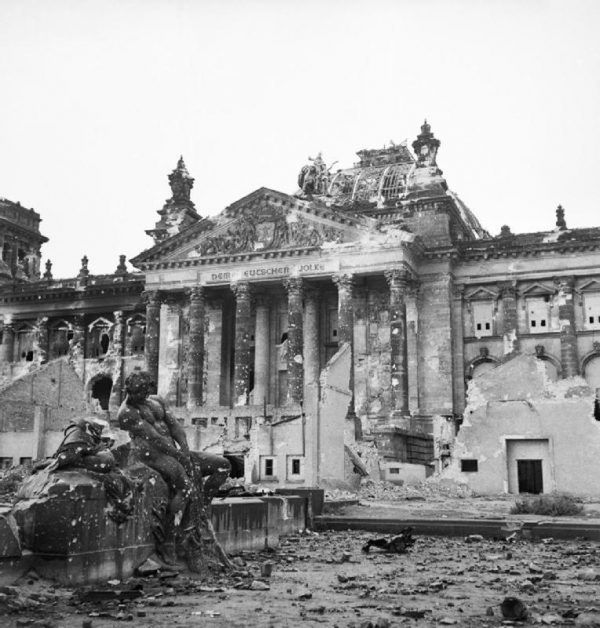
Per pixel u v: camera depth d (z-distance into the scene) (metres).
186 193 89.12
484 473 42.75
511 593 15.19
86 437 15.13
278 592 14.91
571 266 71.56
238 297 74.19
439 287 73.56
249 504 21.53
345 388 46.38
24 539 14.02
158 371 80.88
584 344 70.44
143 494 15.78
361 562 20.06
